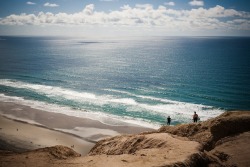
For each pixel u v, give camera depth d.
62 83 78.62
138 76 89.44
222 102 55.56
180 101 56.50
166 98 59.12
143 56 158.38
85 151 33.09
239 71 92.69
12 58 146.75
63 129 40.66
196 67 105.19
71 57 155.88
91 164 13.87
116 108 51.69
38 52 190.00
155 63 123.12
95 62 131.25
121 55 167.50
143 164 12.48
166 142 16.09
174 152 13.67
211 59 130.50
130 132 39.25
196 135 21.64
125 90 68.50
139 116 46.66
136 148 17.66
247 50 181.12
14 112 49.28
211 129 20.16
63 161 15.40
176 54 164.50
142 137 18.55
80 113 48.78
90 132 39.44
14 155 17.12
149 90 67.75
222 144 17.94
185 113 48.06
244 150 15.80
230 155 15.37
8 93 64.31
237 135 18.61
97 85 75.75
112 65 119.56
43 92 65.75
